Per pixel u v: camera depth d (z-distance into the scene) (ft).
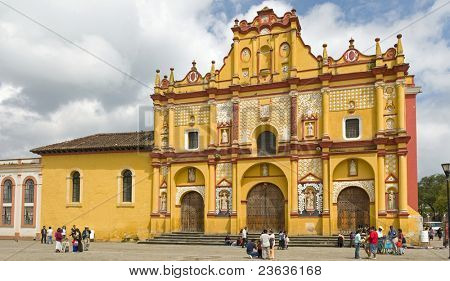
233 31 143.74
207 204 138.41
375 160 123.13
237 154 137.28
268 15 141.08
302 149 131.44
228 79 143.23
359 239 91.15
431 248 117.39
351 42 131.03
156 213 143.74
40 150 159.02
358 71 128.47
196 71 147.64
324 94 130.21
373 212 123.44
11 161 165.48
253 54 140.97
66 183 156.35
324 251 106.42
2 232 162.91
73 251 108.06
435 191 328.90
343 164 127.75
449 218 93.91
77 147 154.92
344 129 128.57
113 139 159.94
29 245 133.39
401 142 122.01
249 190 136.87
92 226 150.92
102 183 152.15
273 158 132.26
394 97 125.49
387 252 101.14
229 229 135.23
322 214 126.11
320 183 128.36
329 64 131.95
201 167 140.87
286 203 131.34
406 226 119.24
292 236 125.70
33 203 160.15
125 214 148.05
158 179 145.79
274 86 136.46
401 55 124.88
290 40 137.08
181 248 118.11
